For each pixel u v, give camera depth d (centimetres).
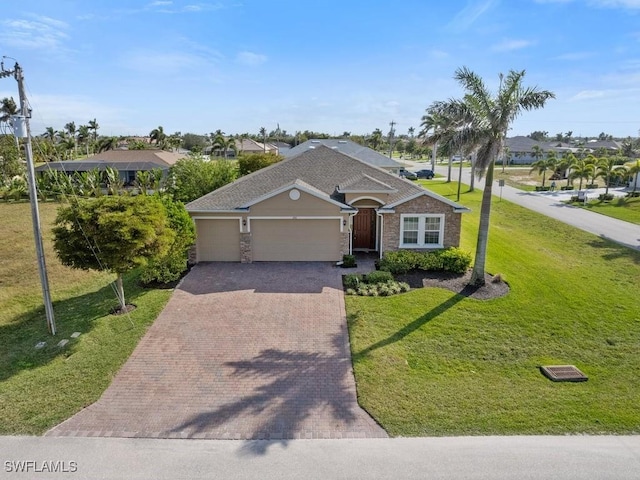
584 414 1059
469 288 1852
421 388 1162
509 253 2469
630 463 897
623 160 8031
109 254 1480
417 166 9500
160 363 1280
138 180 4788
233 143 9688
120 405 1091
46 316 1510
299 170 2528
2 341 1431
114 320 1554
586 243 2777
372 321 1547
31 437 974
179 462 898
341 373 1231
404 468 879
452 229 2175
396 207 2152
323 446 945
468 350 1359
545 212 3872
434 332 1466
